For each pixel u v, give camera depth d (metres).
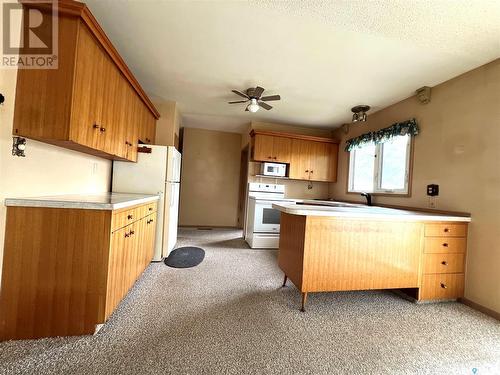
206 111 4.16
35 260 1.39
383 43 1.96
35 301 1.39
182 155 5.62
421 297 2.15
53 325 1.41
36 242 1.39
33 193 1.55
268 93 3.15
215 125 5.24
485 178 2.10
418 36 1.84
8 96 1.32
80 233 1.42
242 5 1.63
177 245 3.72
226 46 2.15
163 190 2.92
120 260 1.63
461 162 2.30
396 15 1.63
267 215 3.88
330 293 2.29
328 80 2.70
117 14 1.77
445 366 1.36
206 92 3.28
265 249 3.80
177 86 3.10
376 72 2.45
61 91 1.40
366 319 1.84
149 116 3.27
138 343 1.41
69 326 1.43
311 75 2.61
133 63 2.51
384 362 1.37
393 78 2.55
